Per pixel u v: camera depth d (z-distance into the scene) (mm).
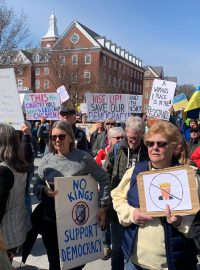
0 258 2545
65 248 3518
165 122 2812
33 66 77750
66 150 3646
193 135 6613
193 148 6496
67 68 47969
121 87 83312
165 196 2627
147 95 111750
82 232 3633
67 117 6488
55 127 3609
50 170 3619
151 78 111375
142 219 2666
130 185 2863
